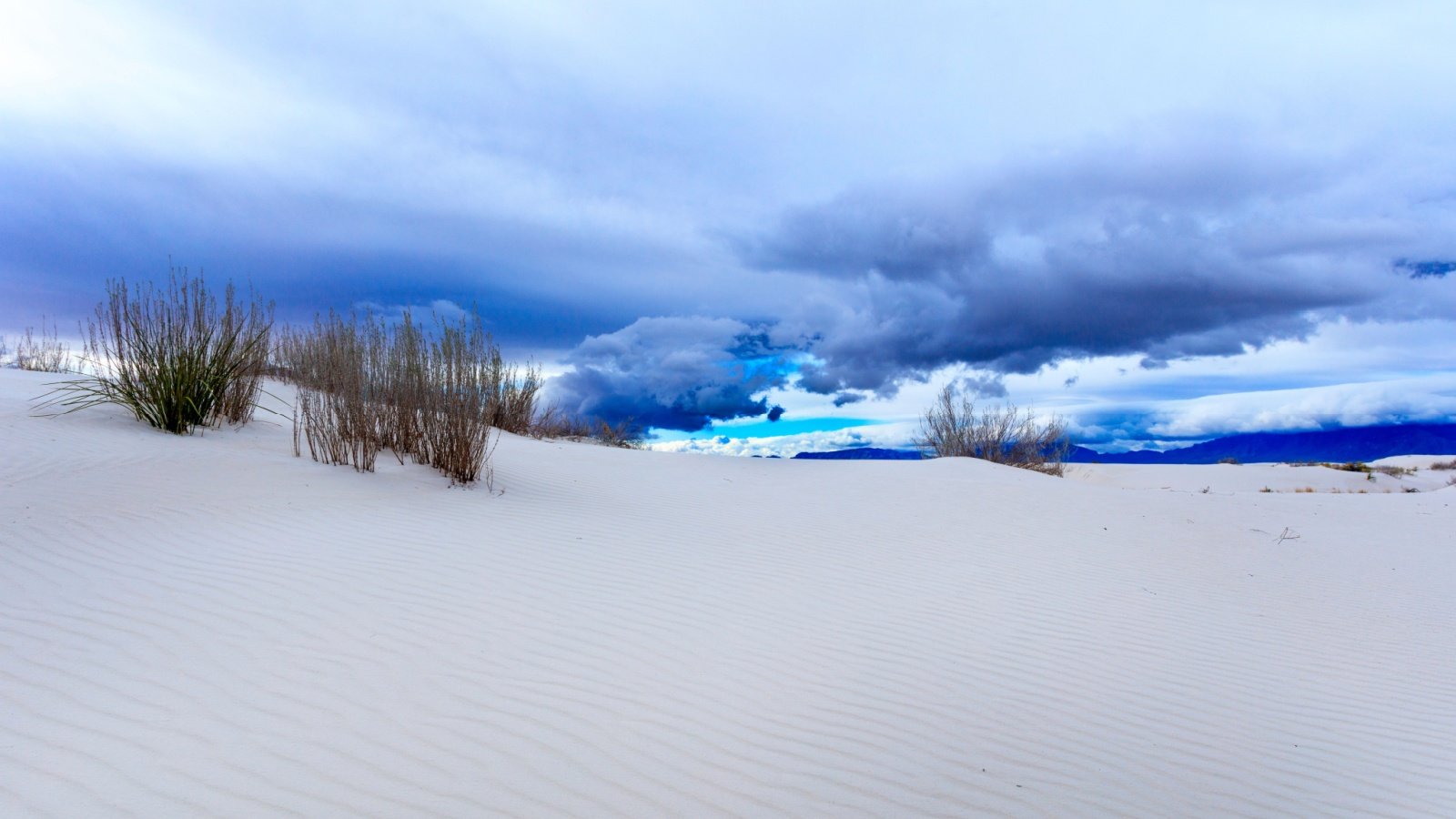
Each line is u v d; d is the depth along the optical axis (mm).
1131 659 5016
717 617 4930
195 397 8766
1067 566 7062
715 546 6691
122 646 3729
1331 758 3963
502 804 2811
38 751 2838
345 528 5938
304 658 3758
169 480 6695
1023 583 6406
